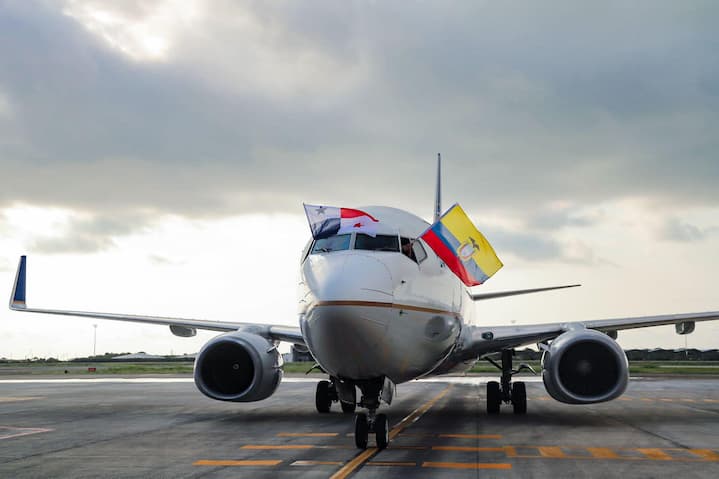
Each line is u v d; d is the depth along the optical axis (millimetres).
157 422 15789
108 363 127688
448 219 14578
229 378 15773
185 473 9203
